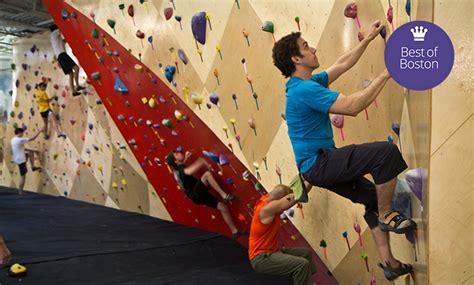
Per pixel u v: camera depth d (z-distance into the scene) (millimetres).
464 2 1290
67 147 7629
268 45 3141
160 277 3721
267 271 2994
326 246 3117
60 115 7660
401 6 1921
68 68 6508
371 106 2424
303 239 3402
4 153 9680
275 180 3389
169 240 4957
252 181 3725
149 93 4539
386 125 2289
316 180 1903
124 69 4715
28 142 8695
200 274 3809
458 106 1302
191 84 3953
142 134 5188
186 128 4301
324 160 1859
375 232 1940
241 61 3398
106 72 5031
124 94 4918
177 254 4430
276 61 1986
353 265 2848
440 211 1370
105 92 5262
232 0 3371
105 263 4094
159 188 5762
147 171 5680
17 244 4672
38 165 8461
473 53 1261
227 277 3727
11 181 9516
